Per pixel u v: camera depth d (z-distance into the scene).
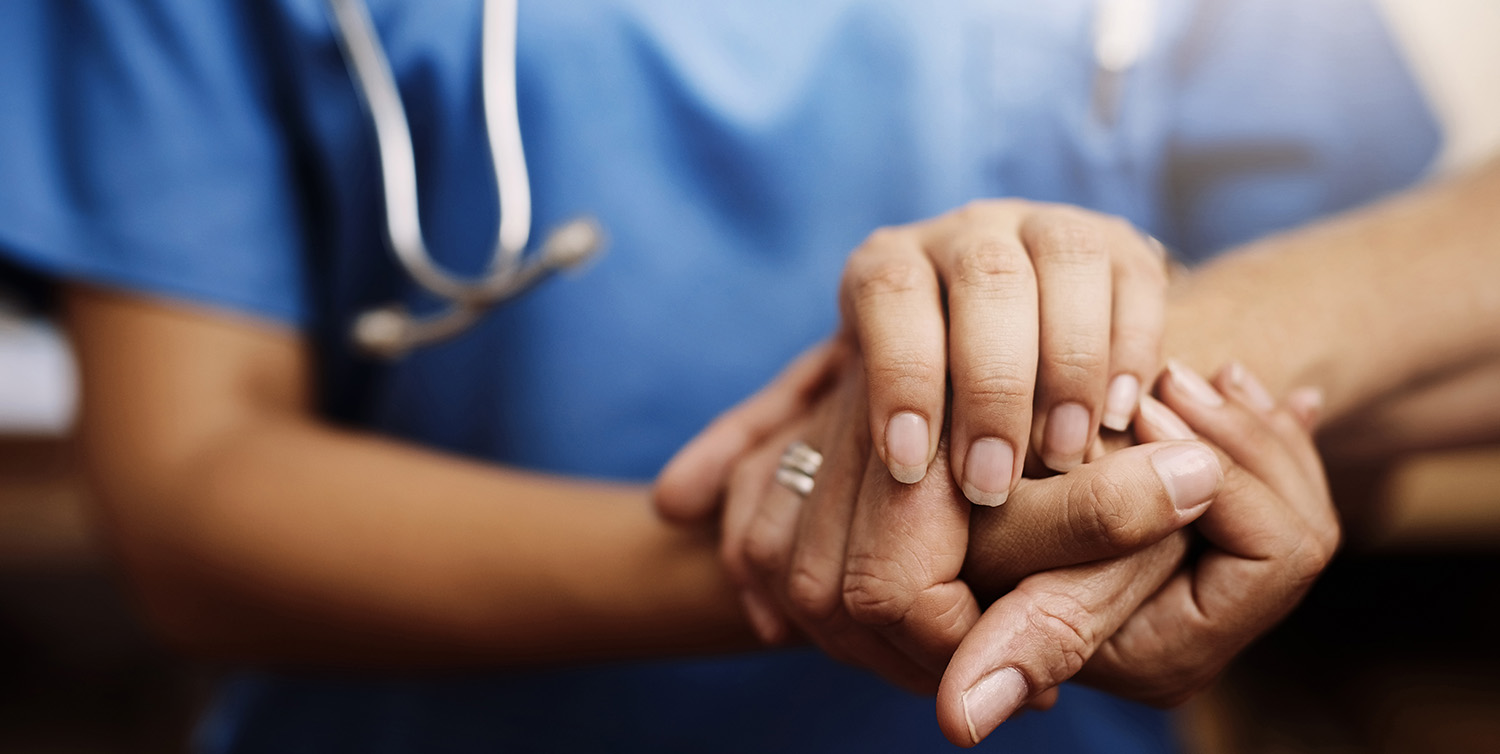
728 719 0.52
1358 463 0.51
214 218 0.50
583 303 0.51
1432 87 1.44
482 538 0.42
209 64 0.50
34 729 1.65
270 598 0.44
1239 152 0.62
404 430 0.54
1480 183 0.49
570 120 0.51
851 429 0.34
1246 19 0.60
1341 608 1.60
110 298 0.50
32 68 0.50
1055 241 0.32
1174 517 0.30
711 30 0.52
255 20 0.51
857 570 0.33
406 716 0.53
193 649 0.48
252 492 0.44
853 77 0.52
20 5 0.50
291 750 0.56
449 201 0.52
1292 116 0.61
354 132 0.50
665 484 0.40
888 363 0.30
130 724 1.68
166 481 0.46
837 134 0.53
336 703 0.55
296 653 0.45
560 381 0.52
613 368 0.52
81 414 0.50
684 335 0.52
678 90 0.51
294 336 0.53
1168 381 0.35
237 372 0.50
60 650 1.75
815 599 0.34
